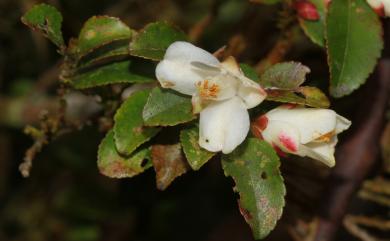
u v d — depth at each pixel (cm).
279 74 28
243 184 26
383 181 37
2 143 54
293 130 26
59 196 55
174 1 47
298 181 35
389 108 37
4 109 52
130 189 50
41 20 29
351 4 29
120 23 29
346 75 29
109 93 31
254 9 38
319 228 34
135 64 30
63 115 32
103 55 29
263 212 26
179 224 53
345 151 35
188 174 48
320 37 30
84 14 46
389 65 34
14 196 57
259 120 27
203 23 40
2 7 45
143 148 28
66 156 51
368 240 36
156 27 28
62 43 29
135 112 27
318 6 30
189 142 26
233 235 52
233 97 26
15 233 58
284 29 33
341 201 34
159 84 27
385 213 42
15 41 49
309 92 27
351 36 29
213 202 53
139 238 53
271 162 27
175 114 26
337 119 27
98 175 51
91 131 50
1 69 51
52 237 56
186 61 26
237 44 37
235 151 27
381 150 36
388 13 29
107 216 53
